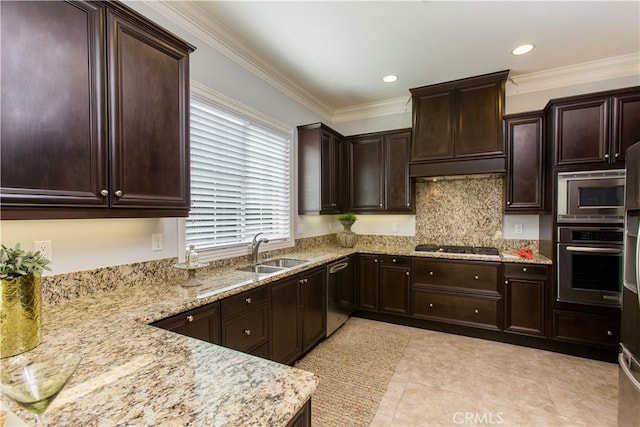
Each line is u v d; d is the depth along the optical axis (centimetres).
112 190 138
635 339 155
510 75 331
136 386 82
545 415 195
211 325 171
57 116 120
